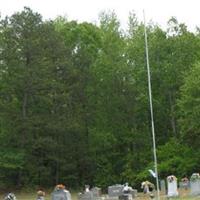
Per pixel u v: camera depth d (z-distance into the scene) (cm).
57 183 7612
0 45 7519
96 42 8538
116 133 7756
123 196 5178
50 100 7381
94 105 7794
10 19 7619
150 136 7712
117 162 7712
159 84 7675
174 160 6906
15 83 7350
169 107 7762
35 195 7012
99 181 7594
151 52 7688
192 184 5247
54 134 7412
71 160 7575
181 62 7650
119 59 7862
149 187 5697
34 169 7388
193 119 6631
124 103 7681
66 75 7731
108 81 7750
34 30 7588
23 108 7350
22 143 7244
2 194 7238
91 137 7706
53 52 7681
